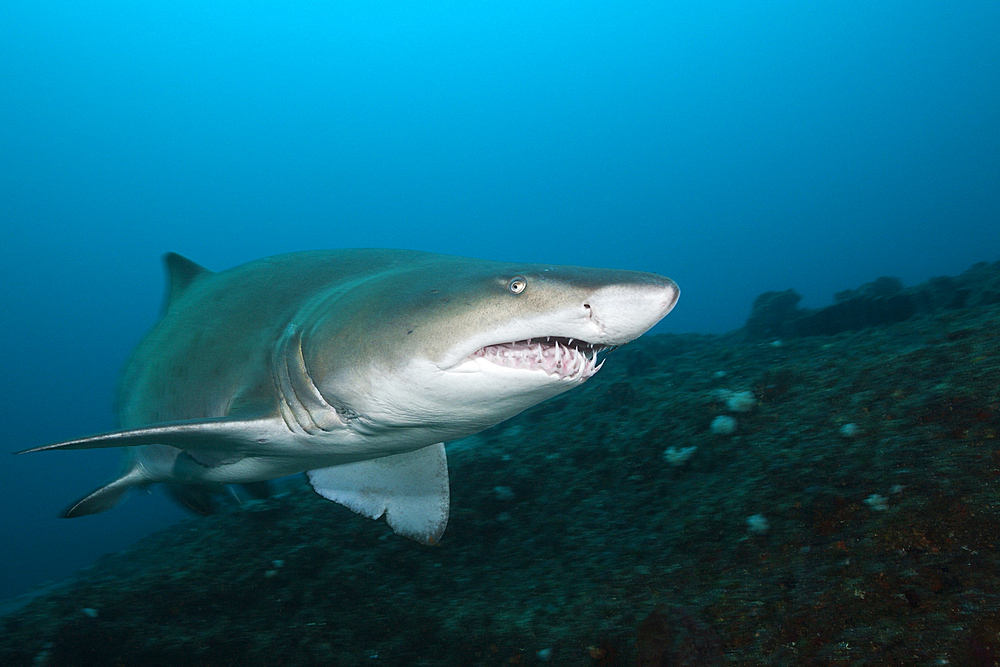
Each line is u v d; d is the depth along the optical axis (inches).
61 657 52.6
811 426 60.2
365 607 54.7
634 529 55.8
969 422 48.7
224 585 61.7
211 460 50.2
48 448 39.2
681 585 44.3
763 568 42.3
